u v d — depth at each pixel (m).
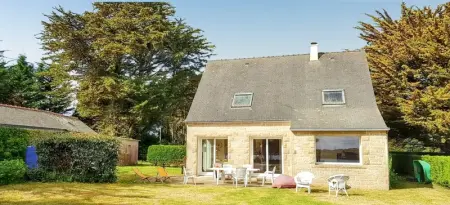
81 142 16.64
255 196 13.15
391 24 26.58
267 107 19.17
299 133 17.19
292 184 15.63
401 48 22.58
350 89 18.67
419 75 21.98
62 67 36.78
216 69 23.33
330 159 16.89
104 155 16.66
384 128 15.77
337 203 12.00
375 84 24.20
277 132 18.27
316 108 18.19
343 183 13.83
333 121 16.97
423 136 26.02
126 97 37.62
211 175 19.80
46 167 16.64
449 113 18.69
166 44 38.81
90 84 35.91
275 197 12.96
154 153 33.00
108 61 37.19
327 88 19.17
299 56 22.27
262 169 18.61
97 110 37.34
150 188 14.98
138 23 36.91
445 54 20.03
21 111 27.75
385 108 24.44
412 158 21.81
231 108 19.83
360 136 16.41
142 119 38.75
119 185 15.76
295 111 18.42
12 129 17.61
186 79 39.84
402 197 13.62
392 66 23.53
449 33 20.00
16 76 43.81
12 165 15.20
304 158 16.98
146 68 40.78
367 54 25.56
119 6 38.16
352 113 17.23
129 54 36.97
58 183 15.57
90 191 13.54
